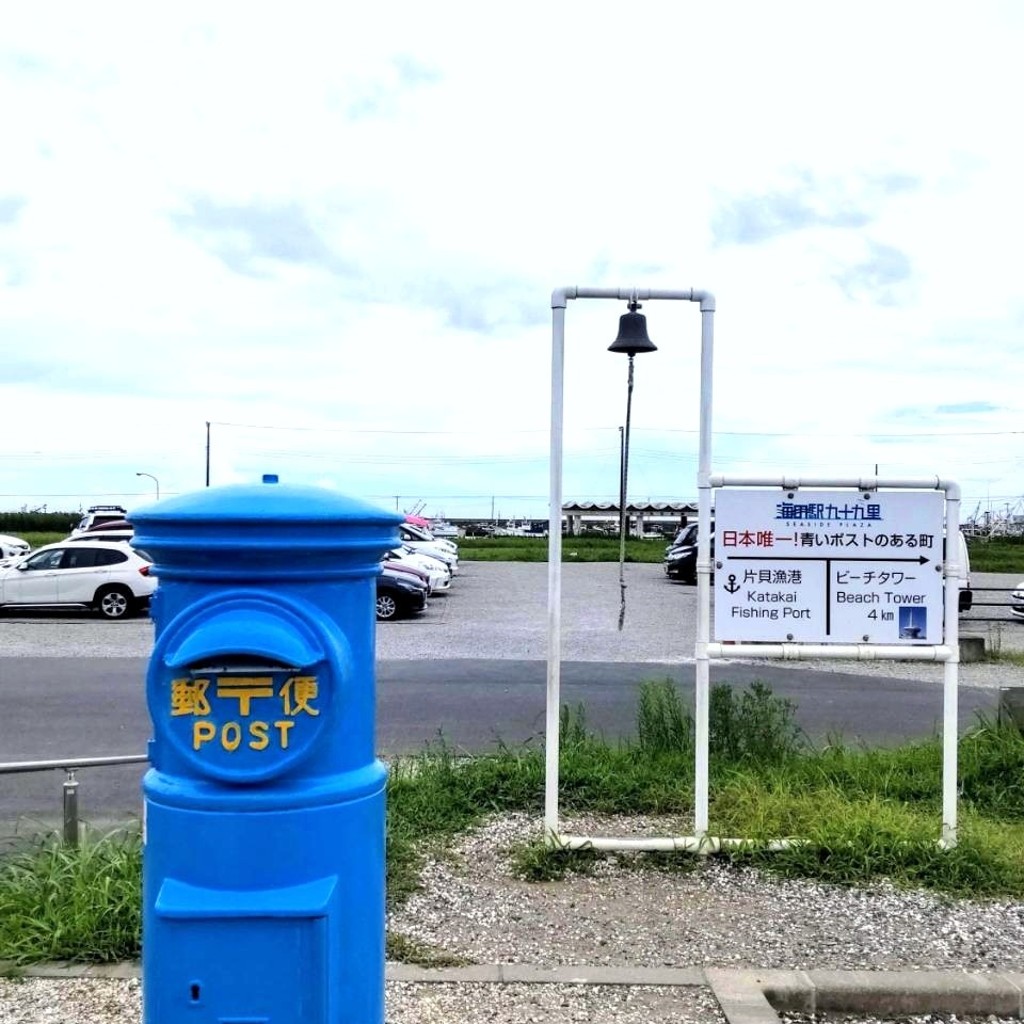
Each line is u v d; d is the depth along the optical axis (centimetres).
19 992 379
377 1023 264
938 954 420
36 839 575
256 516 244
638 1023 360
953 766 537
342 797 251
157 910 239
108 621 1908
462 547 5094
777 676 1283
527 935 439
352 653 261
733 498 548
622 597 691
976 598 2694
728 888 499
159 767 255
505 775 656
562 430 547
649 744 725
